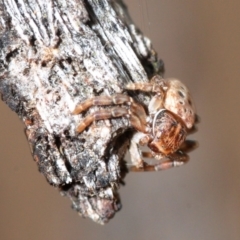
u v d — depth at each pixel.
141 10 0.12
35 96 0.10
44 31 0.10
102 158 0.10
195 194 0.13
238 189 0.13
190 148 0.10
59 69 0.10
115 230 0.12
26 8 0.10
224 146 0.13
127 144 0.10
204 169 0.13
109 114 0.09
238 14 0.12
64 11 0.10
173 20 0.12
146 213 0.12
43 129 0.10
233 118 0.13
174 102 0.10
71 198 0.10
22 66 0.10
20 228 0.12
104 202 0.10
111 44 0.10
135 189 0.12
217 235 0.12
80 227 0.12
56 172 0.10
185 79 0.12
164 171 0.13
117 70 0.10
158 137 0.10
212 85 0.13
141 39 0.10
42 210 0.12
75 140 0.10
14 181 0.12
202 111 0.13
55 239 0.12
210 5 0.12
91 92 0.10
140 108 0.10
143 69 0.10
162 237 0.12
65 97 0.10
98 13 0.10
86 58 0.10
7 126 0.12
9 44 0.10
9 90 0.10
